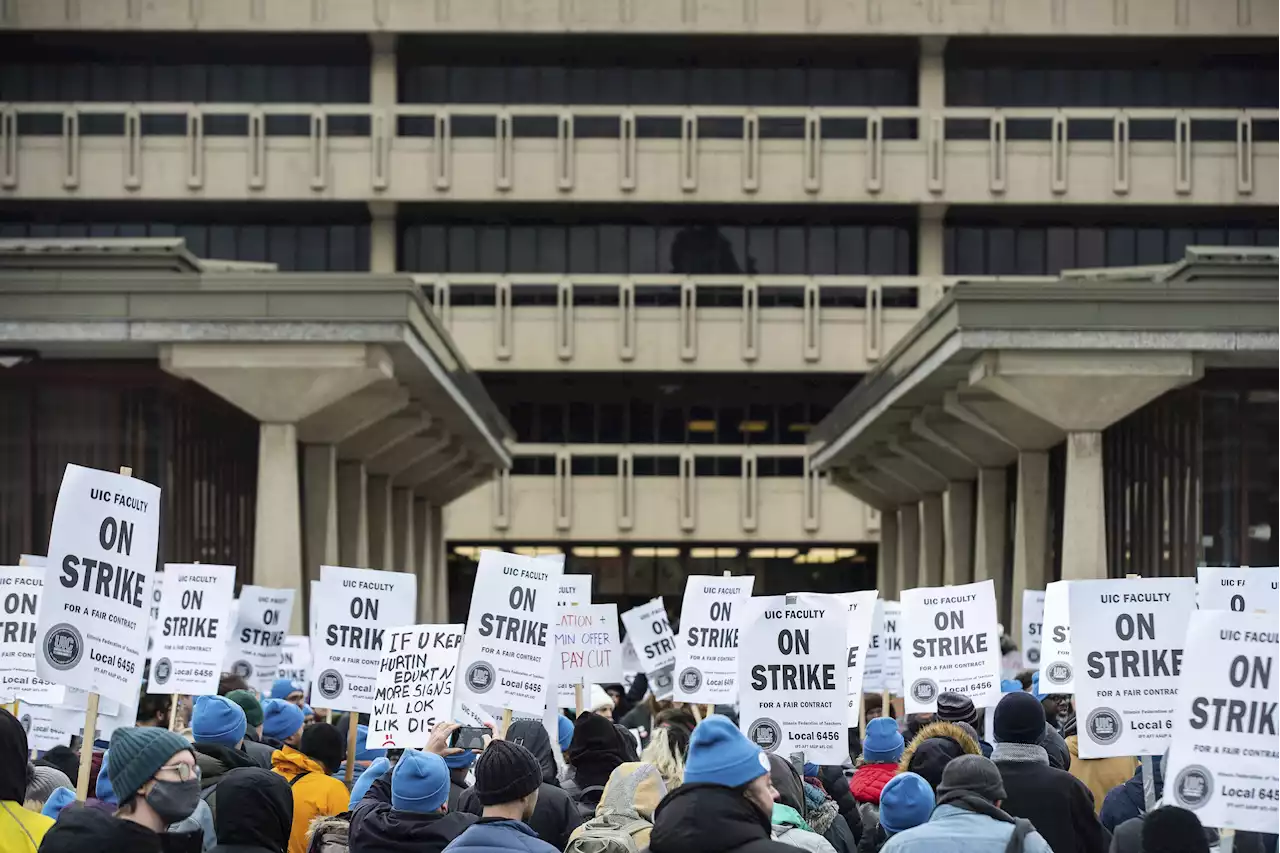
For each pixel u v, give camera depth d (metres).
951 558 45.59
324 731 11.62
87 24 62.16
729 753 7.19
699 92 65.94
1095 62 65.44
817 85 65.94
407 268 65.25
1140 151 62.75
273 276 32.78
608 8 63.47
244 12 62.50
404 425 43.22
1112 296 31.86
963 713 12.38
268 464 34.25
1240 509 34.19
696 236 65.25
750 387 65.31
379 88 63.75
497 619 12.06
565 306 63.16
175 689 15.34
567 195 62.91
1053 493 39.47
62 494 10.05
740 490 63.81
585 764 10.95
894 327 62.97
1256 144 62.53
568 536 63.72
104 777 10.32
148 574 10.20
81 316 32.62
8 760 7.78
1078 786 9.96
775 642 11.43
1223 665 8.63
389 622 14.52
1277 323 31.69
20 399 35.66
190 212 63.88
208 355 33.09
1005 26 63.03
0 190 61.56
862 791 11.50
